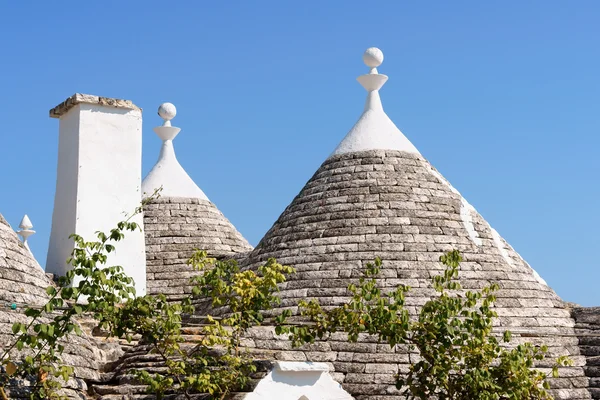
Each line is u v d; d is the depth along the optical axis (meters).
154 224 39.16
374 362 26.62
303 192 32.28
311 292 29.14
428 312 23.70
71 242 30.64
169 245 38.75
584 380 27.77
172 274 38.00
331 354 26.72
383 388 26.19
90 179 31.12
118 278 22.28
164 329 22.73
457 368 23.56
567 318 29.83
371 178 31.52
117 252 31.27
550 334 28.92
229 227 40.41
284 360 25.59
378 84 33.66
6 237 26.05
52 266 31.22
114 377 24.83
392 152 32.28
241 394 22.67
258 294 23.25
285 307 28.95
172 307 22.59
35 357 21.66
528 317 29.11
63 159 31.97
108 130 31.70
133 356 25.42
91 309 21.78
